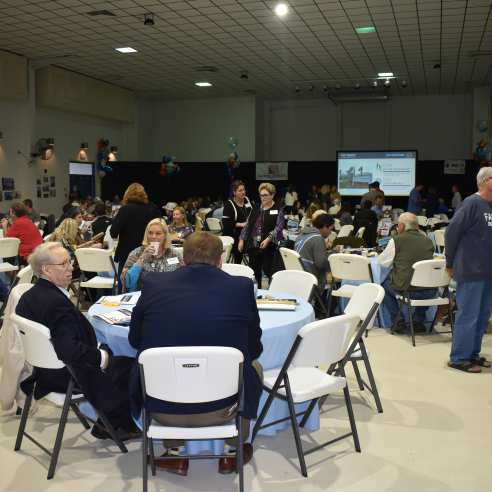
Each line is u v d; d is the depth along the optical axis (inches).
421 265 192.4
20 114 474.9
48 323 107.2
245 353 97.0
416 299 204.1
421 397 150.3
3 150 465.4
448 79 557.9
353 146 679.7
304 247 212.8
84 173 578.6
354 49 437.1
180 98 678.5
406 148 663.8
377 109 669.3
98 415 118.6
